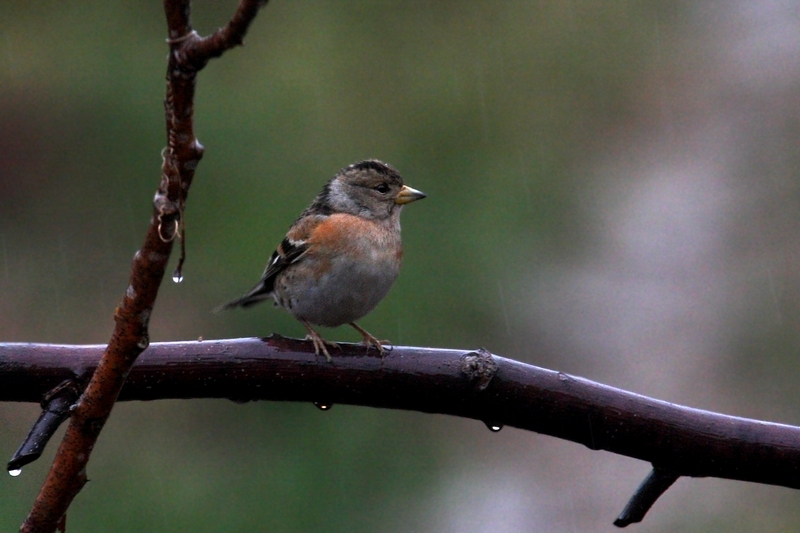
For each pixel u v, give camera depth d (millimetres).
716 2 22438
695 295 14312
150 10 15008
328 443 11078
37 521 3014
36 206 14164
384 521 10773
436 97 15969
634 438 3998
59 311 13211
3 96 14641
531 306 13570
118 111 14492
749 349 13219
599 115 17812
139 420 11188
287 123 14641
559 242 14688
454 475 11930
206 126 14078
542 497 12148
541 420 4062
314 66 15609
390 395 4125
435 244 13617
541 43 17938
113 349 2836
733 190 16672
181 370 4066
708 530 10844
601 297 14062
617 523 4164
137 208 14141
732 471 3967
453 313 12812
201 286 12688
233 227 13219
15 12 14852
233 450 10961
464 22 17500
